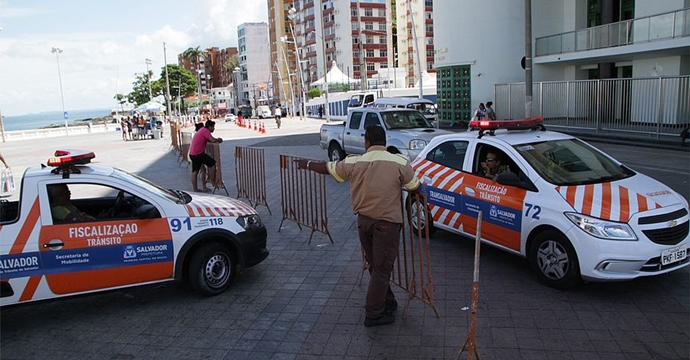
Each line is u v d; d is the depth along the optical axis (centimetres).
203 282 555
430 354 422
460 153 686
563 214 523
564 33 2552
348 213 940
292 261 678
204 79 17525
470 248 696
